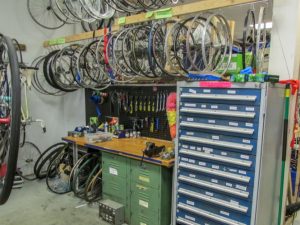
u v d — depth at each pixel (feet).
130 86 12.19
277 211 8.11
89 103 14.30
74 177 11.48
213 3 7.65
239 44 8.68
